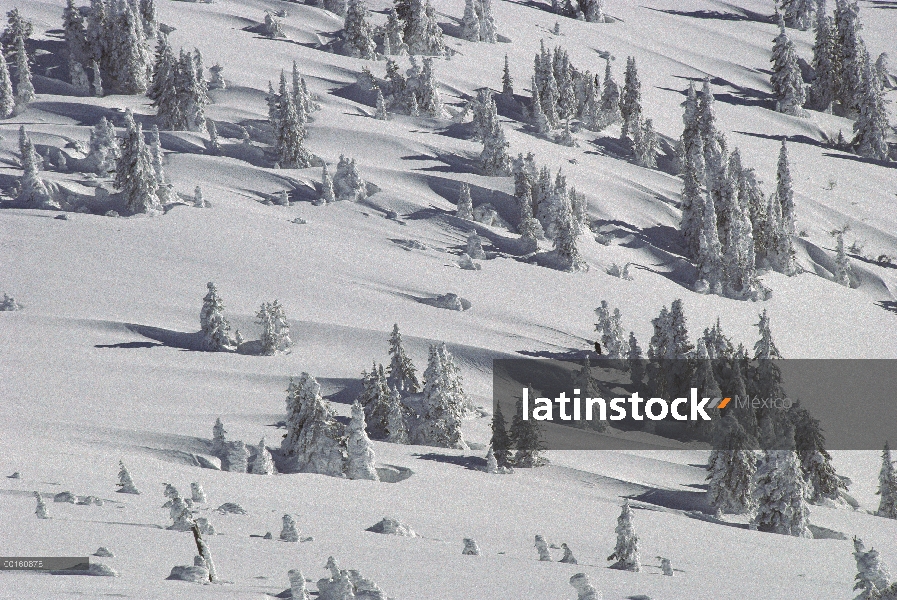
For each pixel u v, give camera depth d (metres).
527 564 131.38
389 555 125.38
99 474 181.50
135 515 134.62
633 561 150.88
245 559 109.31
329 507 184.12
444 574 112.50
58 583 81.56
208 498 173.25
